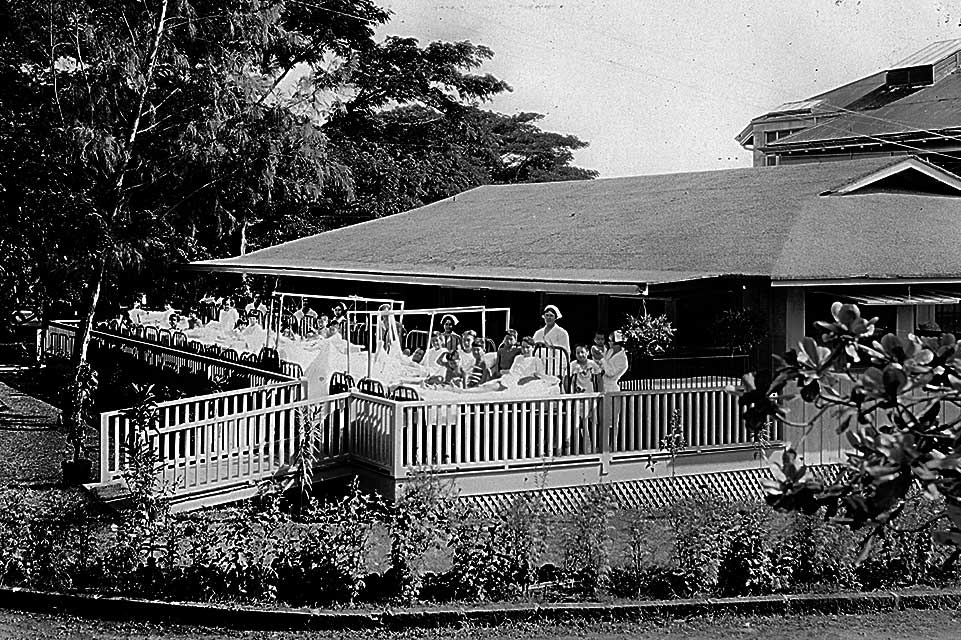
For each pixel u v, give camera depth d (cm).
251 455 1473
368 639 1022
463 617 1056
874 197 2341
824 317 1850
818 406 474
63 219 2575
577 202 3014
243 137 2764
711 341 1966
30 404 2453
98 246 2631
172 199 2888
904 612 1100
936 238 2084
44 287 2703
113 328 2969
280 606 1080
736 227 2116
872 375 373
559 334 1859
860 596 1106
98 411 2186
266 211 4212
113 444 1590
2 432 2059
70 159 2575
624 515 1309
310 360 1936
